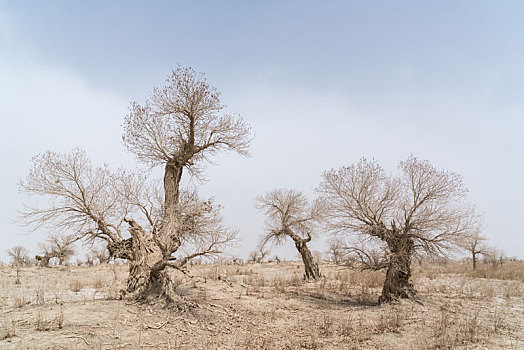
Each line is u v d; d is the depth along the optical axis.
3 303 12.47
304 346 10.00
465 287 21.28
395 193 16.84
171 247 14.23
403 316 13.30
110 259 14.84
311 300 17.69
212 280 20.34
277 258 45.62
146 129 15.87
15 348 7.95
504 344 9.53
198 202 15.66
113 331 9.79
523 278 25.31
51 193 14.04
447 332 10.88
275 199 29.70
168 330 10.59
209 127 16.48
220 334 10.82
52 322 9.90
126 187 14.07
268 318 13.29
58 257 38.50
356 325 12.45
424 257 16.47
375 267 16.36
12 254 42.28
